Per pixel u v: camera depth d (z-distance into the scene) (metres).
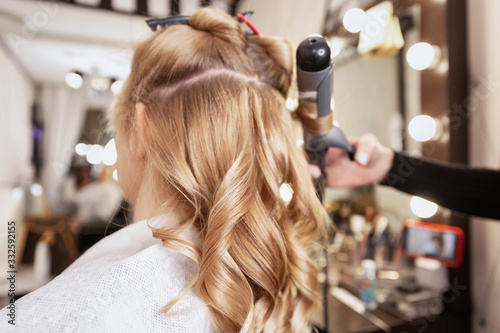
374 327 0.82
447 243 0.87
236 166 0.33
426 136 0.93
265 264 0.33
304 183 0.40
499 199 0.56
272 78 0.40
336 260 1.12
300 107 0.40
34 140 1.58
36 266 1.28
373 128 1.05
